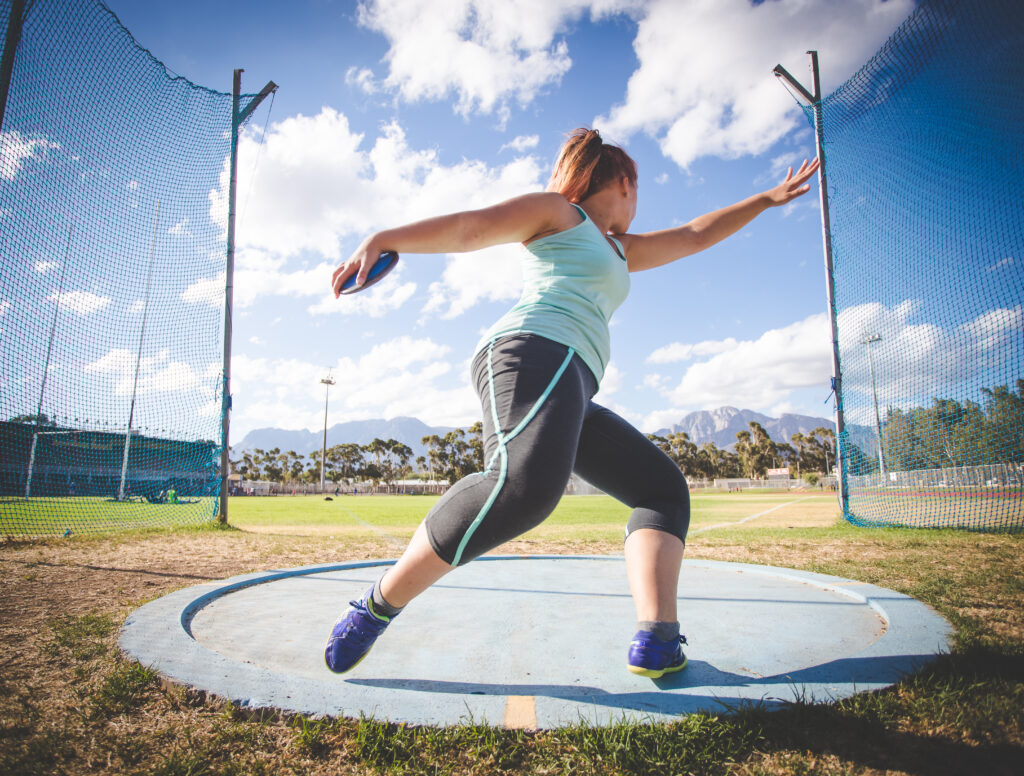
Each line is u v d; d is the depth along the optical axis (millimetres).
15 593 3068
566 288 1338
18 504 13281
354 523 11484
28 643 1964
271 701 1348
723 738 1178
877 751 1141
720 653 1753
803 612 2291
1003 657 1595
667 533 1458
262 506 23875
